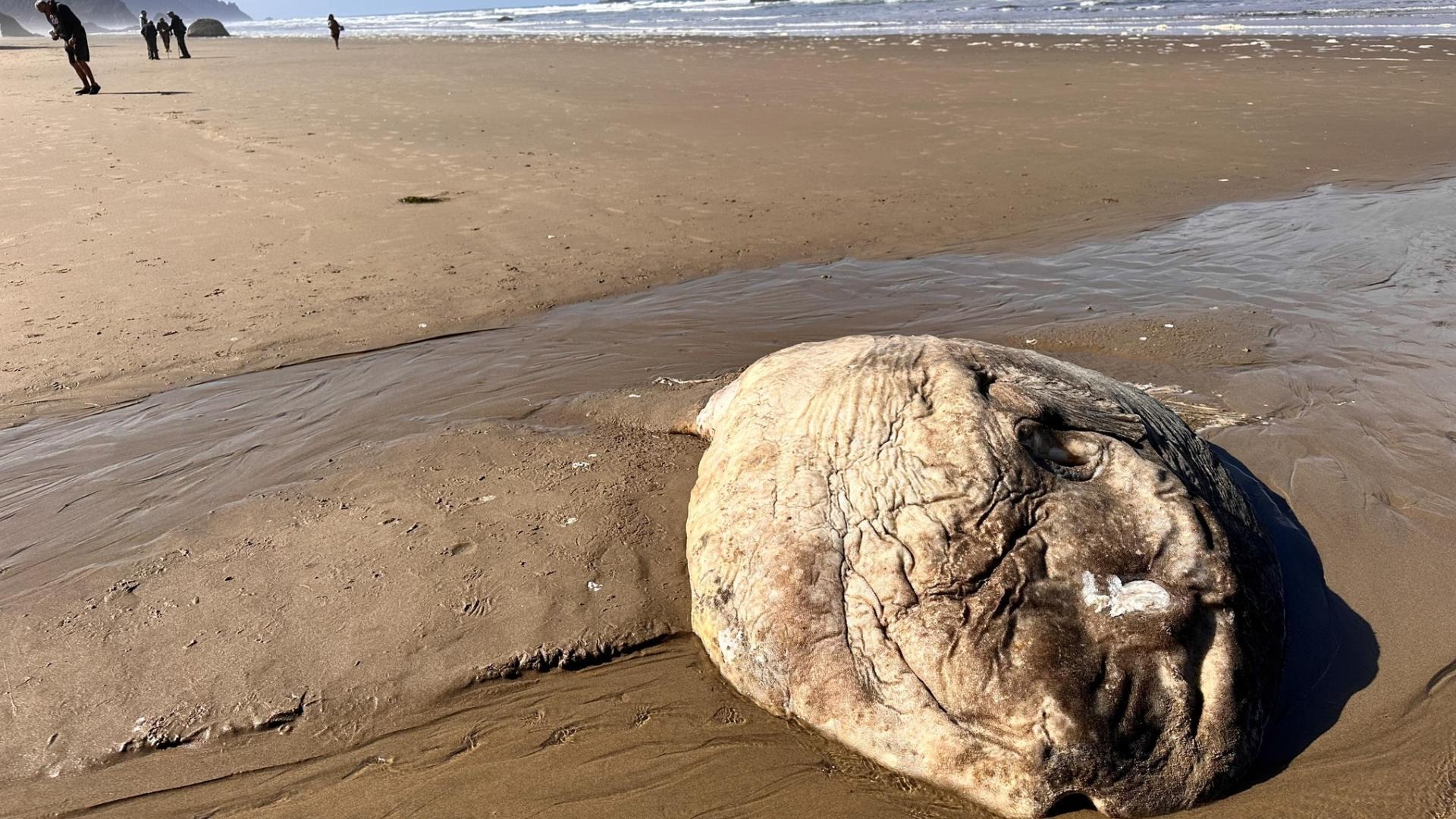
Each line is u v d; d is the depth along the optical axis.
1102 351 5.98
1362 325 6.14
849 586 3.05
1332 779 2.83
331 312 6.92
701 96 17.28
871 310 6.88
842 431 3.39
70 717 3.23
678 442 4.98
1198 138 12.05
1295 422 4.92
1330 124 12.46
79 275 7.66
